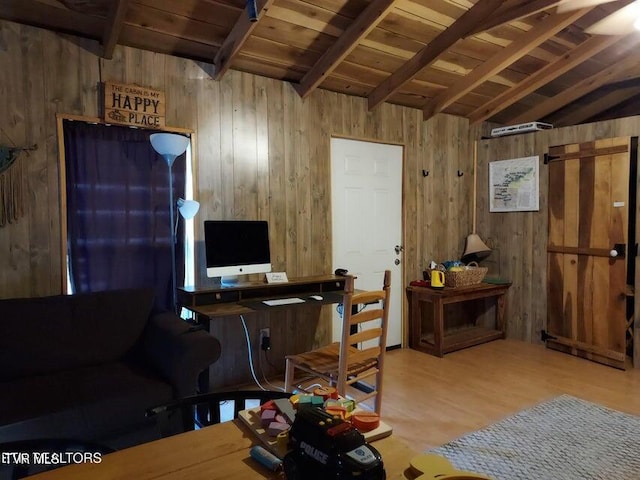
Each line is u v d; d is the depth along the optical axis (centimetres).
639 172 352
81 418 191
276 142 339
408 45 329
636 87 407
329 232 370
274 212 340
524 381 329
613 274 361
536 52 361
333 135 370
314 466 97
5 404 188
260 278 331
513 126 432
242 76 323
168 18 261
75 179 263
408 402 291
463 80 385
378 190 403
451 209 457
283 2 265
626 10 288
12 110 243
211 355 224
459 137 459
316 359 257
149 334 251
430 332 446
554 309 407
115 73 273
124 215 279
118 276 278
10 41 242
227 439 126
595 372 347
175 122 295
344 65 336
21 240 247
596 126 375
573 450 228
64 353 231
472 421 263
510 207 439
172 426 215
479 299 476
